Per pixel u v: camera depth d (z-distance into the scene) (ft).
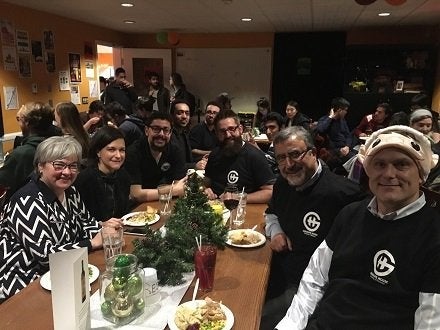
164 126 8.71
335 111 17.62
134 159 8.76
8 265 5.14
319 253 4.93
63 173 5.39
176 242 4.87
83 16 18.78
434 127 11.68
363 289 4.09
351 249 4.29
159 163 9.20
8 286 5.05
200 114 26.23
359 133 19.44
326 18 19.29
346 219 4.63
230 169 8.45
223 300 4.28
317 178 6.06
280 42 24.86
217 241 5.52
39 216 5.18
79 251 3.41
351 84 23.82
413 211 3.98
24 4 15.61
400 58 23.40
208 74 26.20
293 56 24.88
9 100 15.48
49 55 17.97
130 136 12.92
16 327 3.67
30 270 5.16
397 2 13.02
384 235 4.06
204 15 18.29
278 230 6.29
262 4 15.51
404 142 3.86
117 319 3.79
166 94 23.24
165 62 26.08
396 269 3.87
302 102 25.36
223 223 6.27
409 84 22.88
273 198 6.78
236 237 5.96
